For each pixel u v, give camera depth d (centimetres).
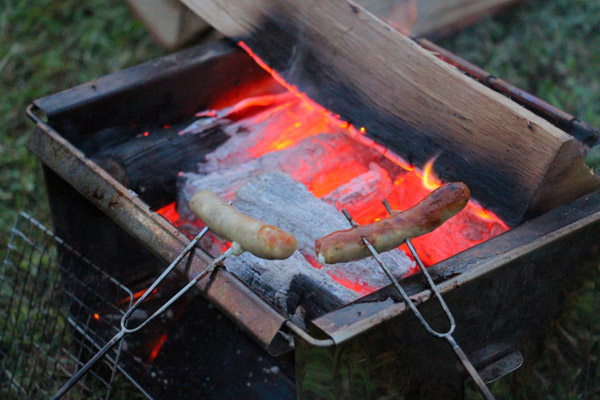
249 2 192
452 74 153
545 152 139
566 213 146
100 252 181
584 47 335
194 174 196
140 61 332
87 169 163
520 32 339
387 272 121
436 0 278
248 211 170
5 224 255
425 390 140
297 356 124
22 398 197
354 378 125
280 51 190
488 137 148
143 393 179
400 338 127
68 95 182
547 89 309
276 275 151
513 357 150
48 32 347
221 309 130
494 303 139
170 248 141
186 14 246
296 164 192
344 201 177
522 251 134
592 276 157
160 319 190
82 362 204
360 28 169
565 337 164
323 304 147
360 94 173
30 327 215
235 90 214
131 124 195
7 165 283
